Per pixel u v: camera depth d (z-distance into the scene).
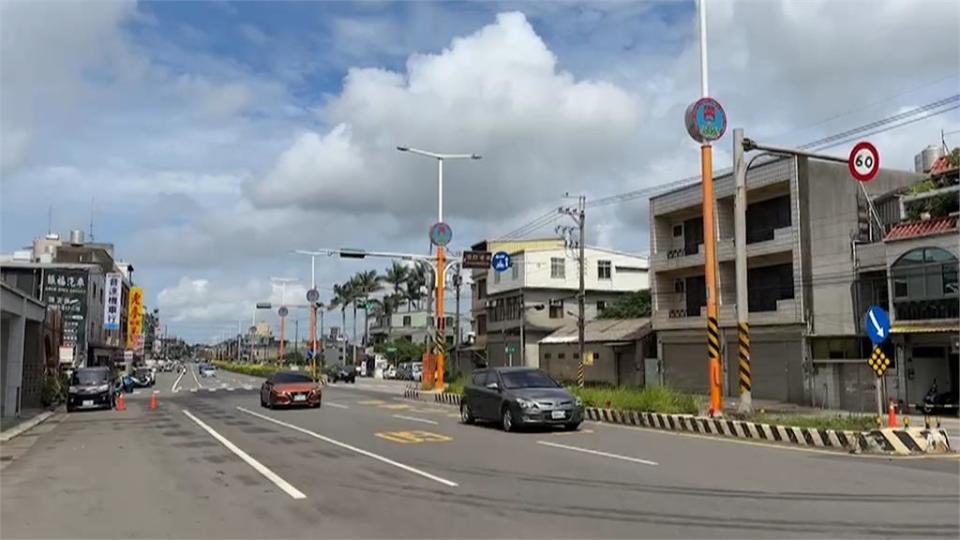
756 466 12.66
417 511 9.21
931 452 14.85
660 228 43.69
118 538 8.05
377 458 14.20
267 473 12.55
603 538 7.70
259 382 72.19
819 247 33.78
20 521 9.02
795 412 27.39
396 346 97.06
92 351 67.88
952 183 28.84
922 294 27.84
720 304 39.00
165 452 15.99
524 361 59.59
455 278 64.19
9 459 15.45
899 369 28.86
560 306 61.59
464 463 13.31
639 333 46.53
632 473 11.93
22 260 66.38
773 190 36.44
